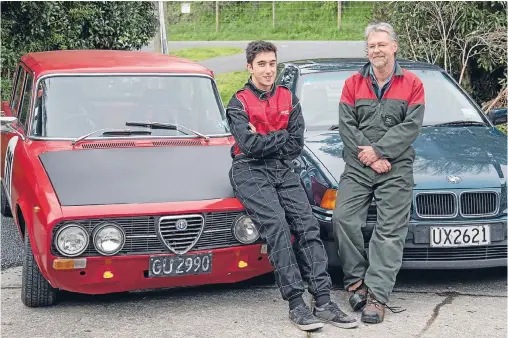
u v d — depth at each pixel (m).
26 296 5.46
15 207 5.95
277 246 5.15
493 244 5.62
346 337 4.95
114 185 5.36
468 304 5.58
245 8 32.94
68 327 5.15
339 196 5.53
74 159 5.69
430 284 6.05
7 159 6.80
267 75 5.23
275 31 30.70
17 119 6.59
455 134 6.54
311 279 5.23
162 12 13.43
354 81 5.59
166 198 5.27
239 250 5.34
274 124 5.31
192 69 6.66
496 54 12.73
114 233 5.09
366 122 5.53
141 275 5.22
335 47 25.47
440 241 5.54
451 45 13.14
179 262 5.22
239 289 5.98
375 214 5.61
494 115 7.10
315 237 5.30
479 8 13.11
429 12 12.95
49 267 5.08
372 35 5.43
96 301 5.70
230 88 17.77
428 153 6.08
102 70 6.43
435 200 5.61
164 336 4.98
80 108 6.21
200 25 32.38
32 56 7.28
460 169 5.80
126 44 14.75
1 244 7.12
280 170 5.39
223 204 5.30
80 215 5.04
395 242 5.34
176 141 6.12
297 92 7.09
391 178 5.41
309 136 6.56
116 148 5.91
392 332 5.04
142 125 6.20
